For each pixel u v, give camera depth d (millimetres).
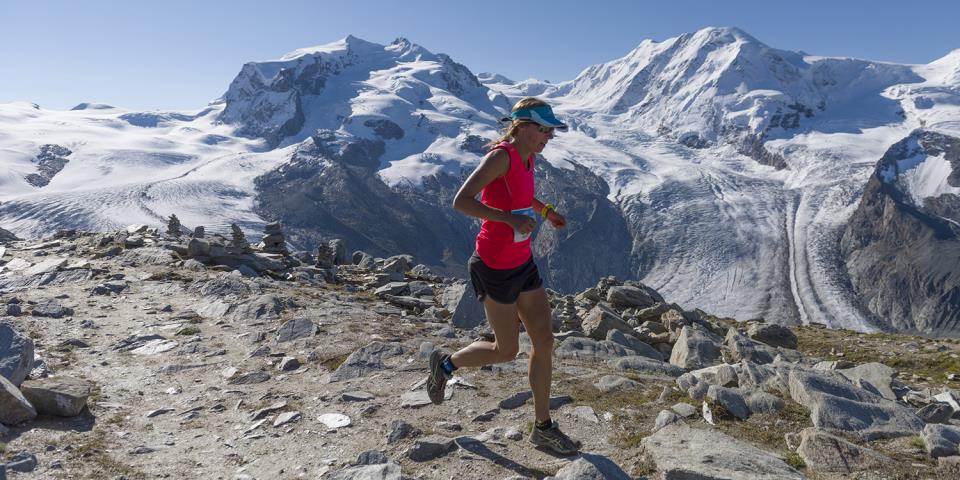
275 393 6734
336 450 5102
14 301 11367
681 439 4746
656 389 6535
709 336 11484
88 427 5652
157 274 14945
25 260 17484
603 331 12656
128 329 9984
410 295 16266
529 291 4387
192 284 13727
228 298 12086
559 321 13852
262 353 8484
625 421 5523
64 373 7473
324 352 8406
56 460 4781
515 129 4082
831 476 4258
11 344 6281
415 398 6344
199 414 6207
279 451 5160
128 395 6805
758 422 5410
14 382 5973
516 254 4191
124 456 5043
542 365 4574
